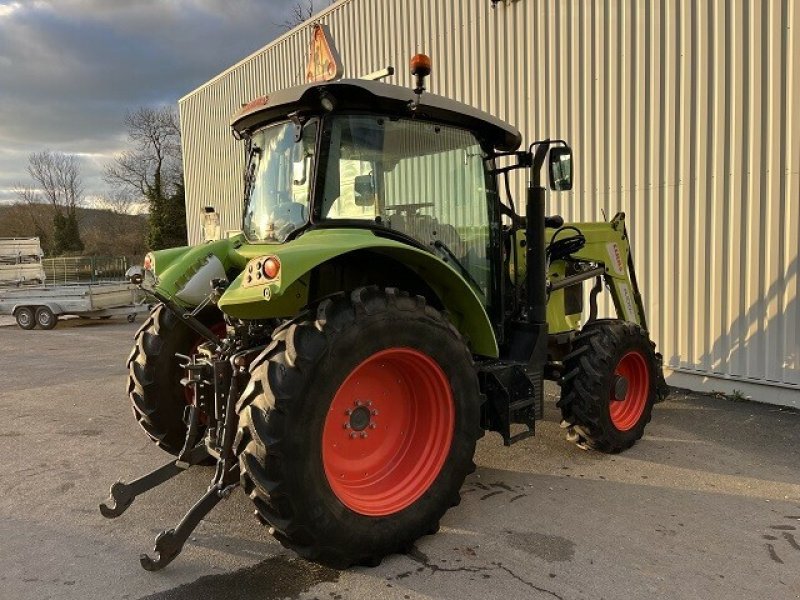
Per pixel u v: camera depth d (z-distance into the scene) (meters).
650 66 5.93
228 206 14.30
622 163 6.27
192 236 16.31
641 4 5.94
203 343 3.86
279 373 2.58
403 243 3.16
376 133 3.25
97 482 3.93
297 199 3.22
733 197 5.41
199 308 3.32
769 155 5.14
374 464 3.05
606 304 6.59
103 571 2.82
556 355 4.69
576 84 6.61
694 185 5.69
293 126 3.28
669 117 5.82
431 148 3.52
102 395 6.39
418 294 3.38
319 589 2.64
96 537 3.15
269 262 2.56
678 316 5.93
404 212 3.40
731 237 5.46
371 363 2.95
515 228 4.10
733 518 3.25
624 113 6.20
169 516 3.39
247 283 2.68
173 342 3.82
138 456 4.43
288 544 2.65
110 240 46.00
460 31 7.89
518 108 7.27
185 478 3.93
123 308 13.94
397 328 2.85
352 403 2.96
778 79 5.04
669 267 5.96
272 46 11.99
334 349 2.65
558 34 6.74
